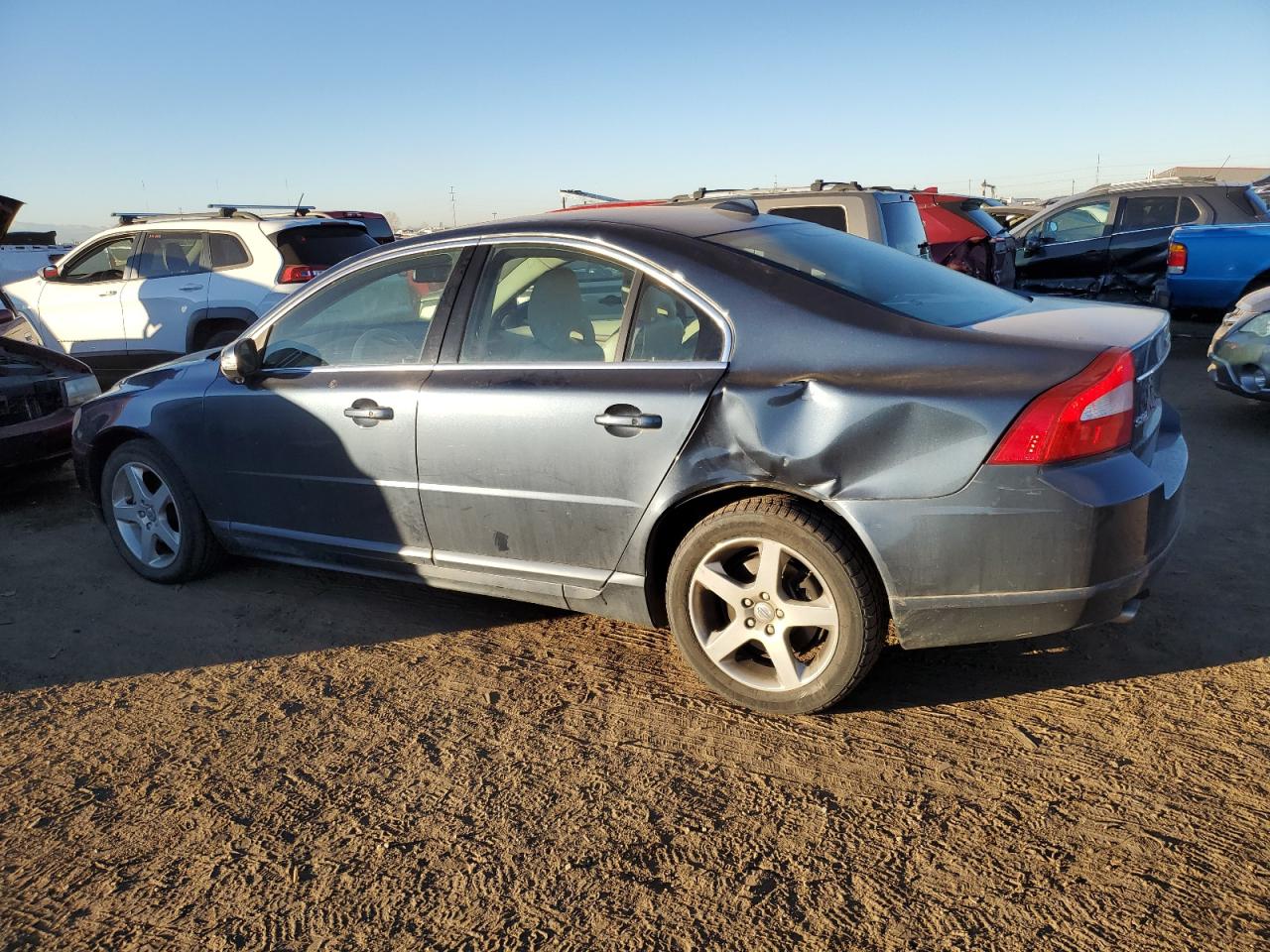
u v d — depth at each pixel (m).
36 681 3.64
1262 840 2.45
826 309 3.00
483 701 3.35
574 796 2.78
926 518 2.74
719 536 3.05
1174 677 3.28
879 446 2.77
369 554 3.89
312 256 9.07
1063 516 2.64
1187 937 2.15
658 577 3.34
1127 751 2.87
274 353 4.13
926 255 8.98
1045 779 2.75
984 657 3.48
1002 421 2.65
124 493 4.61
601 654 3.68
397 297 3.80
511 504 3.43
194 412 4.23
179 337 9.26
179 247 9.34
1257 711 3.04
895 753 2.92
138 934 2.31
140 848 2.63
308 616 4.14
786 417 2.88
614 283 3.30
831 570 2.88
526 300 3.47
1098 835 2.50
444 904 2.36
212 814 2.76
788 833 2.57
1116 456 2.72
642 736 3.08
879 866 2.43
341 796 2.82
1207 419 7.03
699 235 3.32
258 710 3.35
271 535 4.18
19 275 12.82
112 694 3.52
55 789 2.92
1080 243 11.93
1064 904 2.26
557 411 3.26
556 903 2.35
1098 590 2.71
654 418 3.07
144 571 4.61
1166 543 2.90
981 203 11.83
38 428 5.90
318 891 2.43
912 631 2.88
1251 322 6.45
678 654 3.64
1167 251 11.08
